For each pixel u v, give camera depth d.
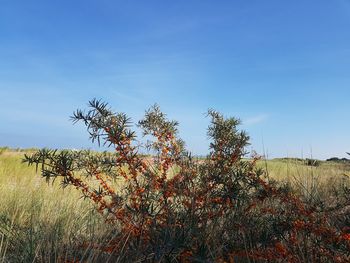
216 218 3.71
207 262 3.26
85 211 5.35
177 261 3.41
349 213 3.90
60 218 4.93
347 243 3.18
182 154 3.81
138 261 3.36
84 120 3.41
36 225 4.73
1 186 7.25
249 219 3.77
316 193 4.94
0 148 17.50
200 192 3.66
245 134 3.96
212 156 3.89
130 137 3.49
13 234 4.50
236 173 3.93
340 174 7.68
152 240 3.47
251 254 3.47
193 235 3.53
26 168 11.02
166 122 3.81
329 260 3.29
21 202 5.92
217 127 3.99
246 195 3.79
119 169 3.64
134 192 3.55
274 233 3.57
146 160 3.72
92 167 3.61
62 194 6.38
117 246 3.51
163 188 3.57
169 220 3.45
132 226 3.48
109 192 3.65
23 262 3.81
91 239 4.02
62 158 3.49
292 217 3.66
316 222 3.56
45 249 3.88
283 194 3.91
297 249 3.42
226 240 3.73
